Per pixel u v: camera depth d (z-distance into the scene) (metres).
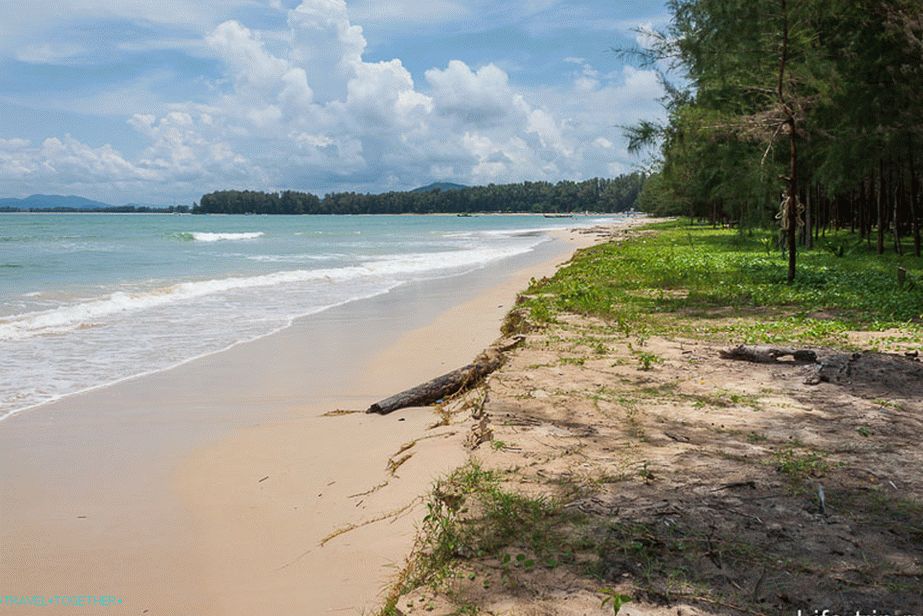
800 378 7.16
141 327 13.16
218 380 9.16
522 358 8.35
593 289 14.81
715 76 20.61
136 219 139.25
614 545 3.52
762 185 22.95
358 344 11.65
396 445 6.09
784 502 4.02
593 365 7.94
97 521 4.85
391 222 135.88
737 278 17.48
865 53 19.34
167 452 6.29
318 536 4.43
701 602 3.02
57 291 17.67
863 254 24.11
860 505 3.97
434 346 11.38
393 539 4.21
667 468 4.59
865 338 9.45
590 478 4.43
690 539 3.57
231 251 36.78
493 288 20.17
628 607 2.99
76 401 8.09
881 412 5.86
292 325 13.59
